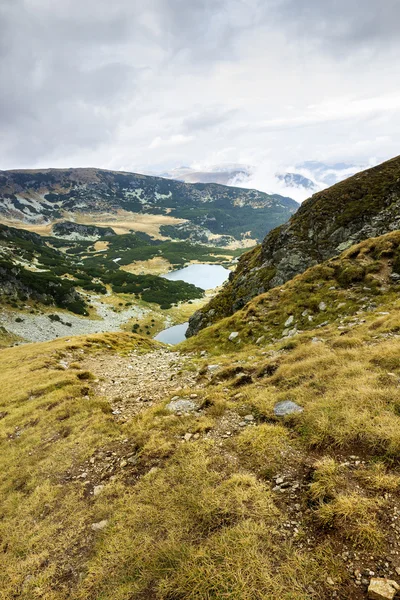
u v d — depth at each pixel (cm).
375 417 733
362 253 2844
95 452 1041
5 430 1497
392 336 1307
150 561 550
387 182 5388
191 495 663
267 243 6488
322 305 2461
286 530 537
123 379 2053
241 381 1295
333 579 439
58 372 2353
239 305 5534
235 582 464
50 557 655
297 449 744
